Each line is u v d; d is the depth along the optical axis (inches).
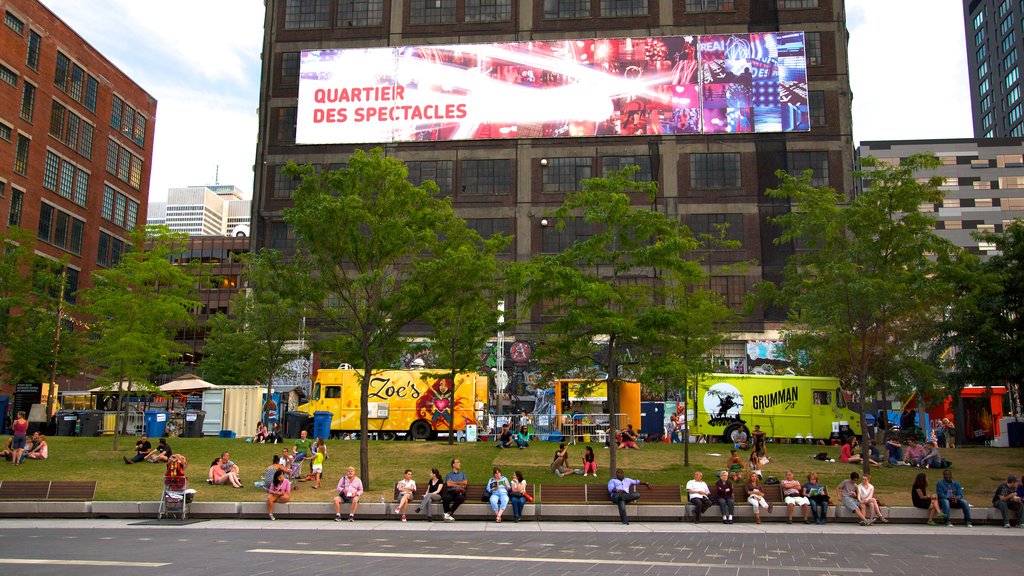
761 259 2062.0
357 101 2228.1
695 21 2214.6
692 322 1076.5
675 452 1201.4
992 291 1090.1
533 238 2132.1
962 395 1489.9
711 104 2146.9
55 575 441.1
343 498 795.4
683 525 773.9
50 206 2447.1
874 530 745.6
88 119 2659.9
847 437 1266.0
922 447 1122.7
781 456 1176.2
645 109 2159.2
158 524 727.7
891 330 1121.4
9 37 2272.4
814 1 2201.0
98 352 1205.7
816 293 1047.0
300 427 1370.6
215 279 1427.2
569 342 1005.2
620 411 1406.3
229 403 1446.9
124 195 2881.4
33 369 1675.7
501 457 1120.2
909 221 1055.0
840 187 2090.3
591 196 1015.0
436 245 1058.7
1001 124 5807.1
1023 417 1393.9
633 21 2225.6
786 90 2139.5
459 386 1459.2
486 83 2210.9
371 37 2287.2
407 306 951.0
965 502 792.9
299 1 2327.8
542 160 2166.6
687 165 2134.6
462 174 2186.3
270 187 2217.0
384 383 1453.0
